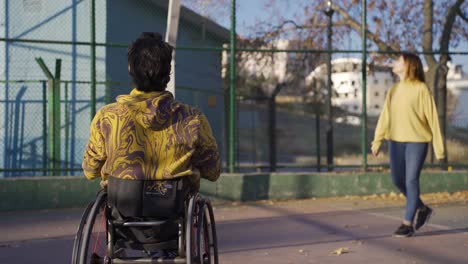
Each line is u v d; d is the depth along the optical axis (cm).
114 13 1273
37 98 1257
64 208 864
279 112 3369
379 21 1412
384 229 670
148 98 298
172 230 299
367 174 982
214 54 1477
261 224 712
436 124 598
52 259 538
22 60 1265
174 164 292
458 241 595
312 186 962
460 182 1002
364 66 985
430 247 567
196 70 1479
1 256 550
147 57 302
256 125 1898
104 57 1256
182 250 295
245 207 867
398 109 618
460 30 1442
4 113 1260
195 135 298
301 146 3073
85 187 875
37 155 1241
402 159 623
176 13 541
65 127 1209
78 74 1264
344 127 2097
